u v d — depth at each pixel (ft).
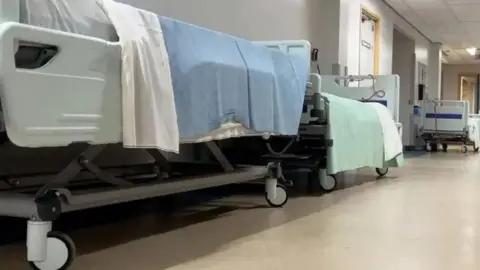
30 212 4.85
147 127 5.56
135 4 10.14
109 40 5.55
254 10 15.43
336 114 11.66
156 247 6.30
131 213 8.82
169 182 6.98
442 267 5.61
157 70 5.80
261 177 9.48
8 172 7.84
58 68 4.72
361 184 13.87
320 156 11.86
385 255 6.07
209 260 5.69
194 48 6.80
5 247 6.15
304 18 19.51
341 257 5.93
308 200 10.68
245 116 8.01
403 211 9.30
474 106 57.47
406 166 20.51
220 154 8.66
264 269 5.35
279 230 7.46
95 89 5.13
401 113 36.09
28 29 4.38
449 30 37.55
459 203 10.39
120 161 9.96
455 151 34.01
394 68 37.06
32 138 4.49
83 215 8.50
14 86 4.31
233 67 7.63
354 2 23.73
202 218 8.43
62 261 4.93
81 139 4.99
